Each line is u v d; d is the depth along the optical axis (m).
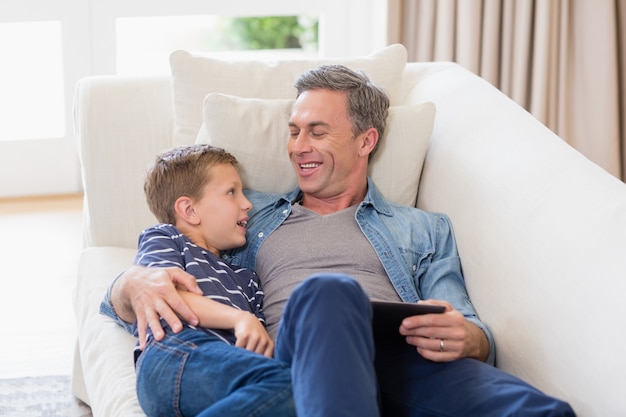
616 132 3.71
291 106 2.41
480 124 2.40
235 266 2.20
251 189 2.38
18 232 3.80
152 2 3.93
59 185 4.15
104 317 2.16
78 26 3.91
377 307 1.78
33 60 4.06
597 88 3.69
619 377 1.58
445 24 3.65
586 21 3.65
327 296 1.57
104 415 1.89
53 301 3.28
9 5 3.81
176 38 4.75
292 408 1.64
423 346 1.85
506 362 1.95
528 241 1.95
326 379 1.51
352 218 2.28
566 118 3.74
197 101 2.47
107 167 2.46
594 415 1.63
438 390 1.79
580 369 1.68
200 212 2.14
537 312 1.84
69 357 2.93
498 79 3.76
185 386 1.75
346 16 4.06
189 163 2.15
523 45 3.65
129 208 2.46
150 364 1.80
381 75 2.59
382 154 2.40
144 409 1.82
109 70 4.00
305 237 2.23
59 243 3.72
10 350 2.94
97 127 2.47
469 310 2.08
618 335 1.61
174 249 2.04
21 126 4.09
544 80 3.65
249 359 1.72
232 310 1.88
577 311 1.73
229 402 1.64
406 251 2.24
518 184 2.08
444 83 2.73
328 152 2.26
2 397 2.67
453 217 2.27
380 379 1.88
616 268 1.70
